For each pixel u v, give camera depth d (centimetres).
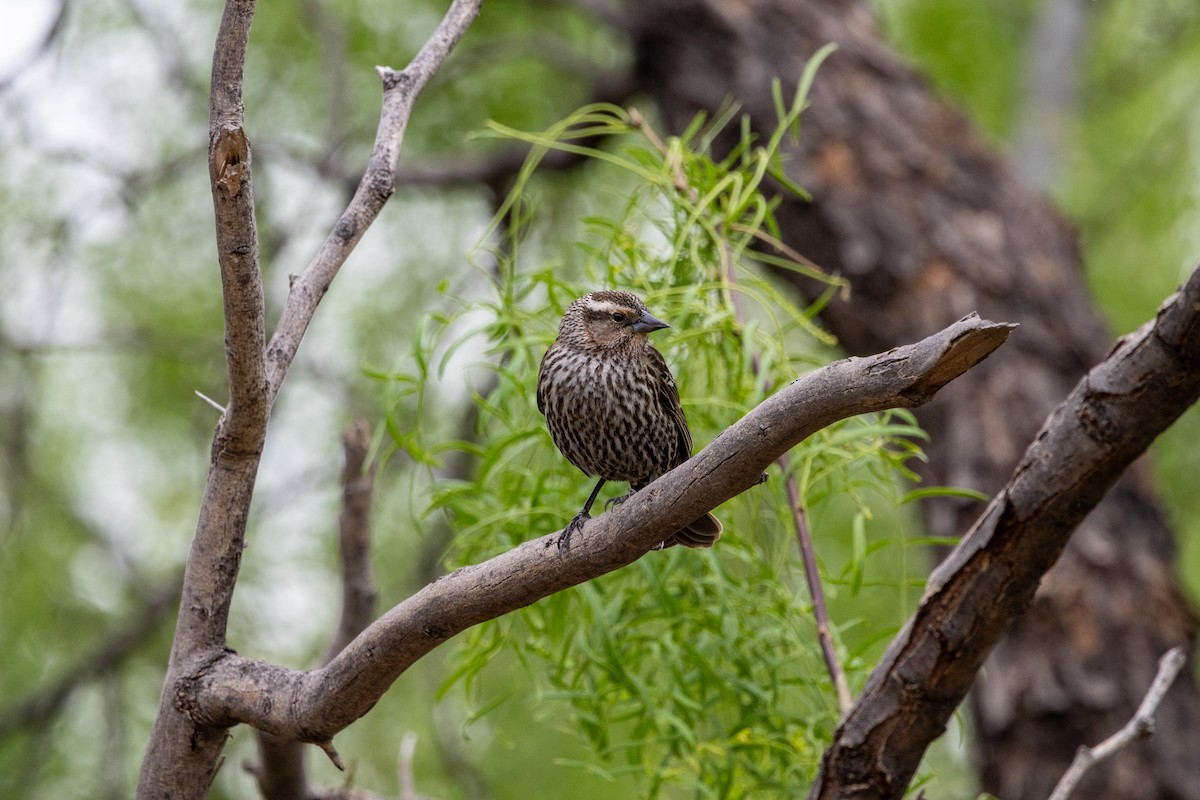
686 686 721
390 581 1388
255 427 571
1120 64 1636
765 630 718
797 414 475
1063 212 1273
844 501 1337
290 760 729
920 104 1214
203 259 1452
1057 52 1542
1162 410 571
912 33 1515
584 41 1582
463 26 664
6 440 1343
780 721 734
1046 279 1152
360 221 616
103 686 1290
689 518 525
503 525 742
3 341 1324
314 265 607
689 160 770
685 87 1244
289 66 1481
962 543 617
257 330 543
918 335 1134
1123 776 995
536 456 829
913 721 633
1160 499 1105
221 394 1395
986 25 1579
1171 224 1461
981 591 610
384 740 1371
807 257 1177
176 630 599
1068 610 1038
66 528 1393
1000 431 1096
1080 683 1018
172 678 591
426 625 548
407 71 645
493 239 1455
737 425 498
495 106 1491
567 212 1468
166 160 1431
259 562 1320
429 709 1313
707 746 729
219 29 507
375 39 1462
